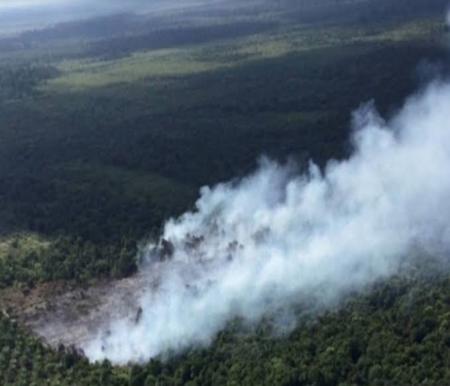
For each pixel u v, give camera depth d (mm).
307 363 125625
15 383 136500
